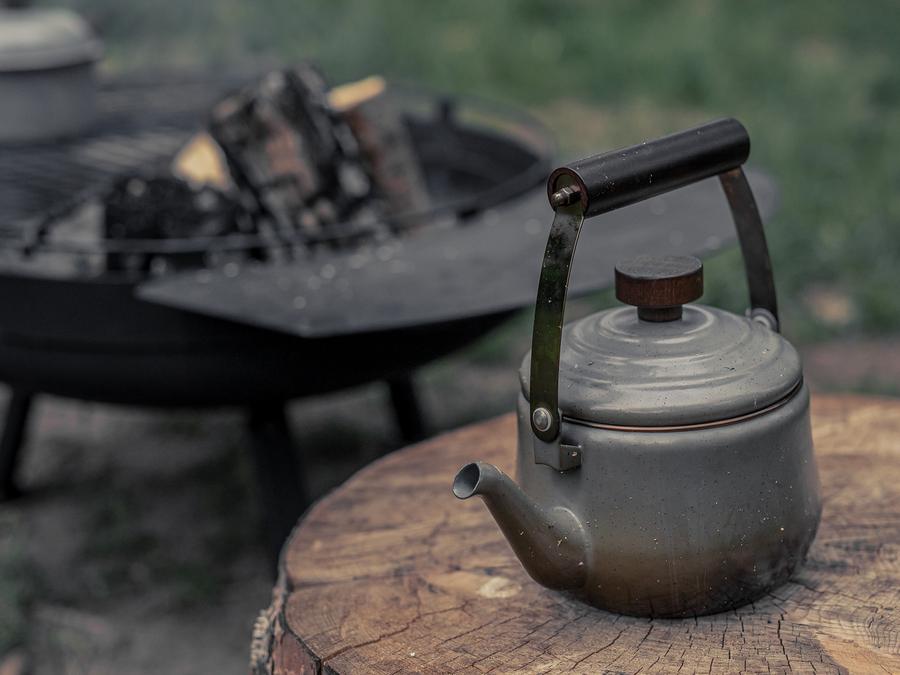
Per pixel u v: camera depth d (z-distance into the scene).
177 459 2.95
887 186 4.30
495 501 1.00
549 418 1.02
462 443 1.50
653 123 5.06
